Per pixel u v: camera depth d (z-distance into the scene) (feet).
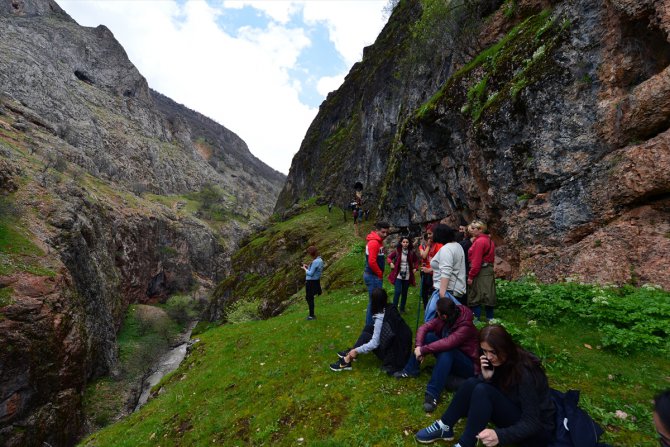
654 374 18.79
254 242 194.39
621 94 34.94
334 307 48.14
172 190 605.73
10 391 93.04
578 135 37.65
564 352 21.40
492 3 69.46
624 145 34.04
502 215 47.57
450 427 15.17
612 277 30.30
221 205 628.28
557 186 39.11
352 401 21.15
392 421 18.22
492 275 26.03
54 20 654.53
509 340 13.07
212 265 471.21
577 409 12.46
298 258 134.72
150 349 197.36
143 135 643.04
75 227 165.17
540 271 37.06
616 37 35.58
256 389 27.94
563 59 39.78
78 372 116.37
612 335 22.34
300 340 34.91
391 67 167.43
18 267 116.16
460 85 58.59
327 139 274.98
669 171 29.12
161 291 359.66
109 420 125.59
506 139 45.21
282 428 21.49
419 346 18.69
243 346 40.19
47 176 199.52
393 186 88.89
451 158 61.11
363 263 80.23
